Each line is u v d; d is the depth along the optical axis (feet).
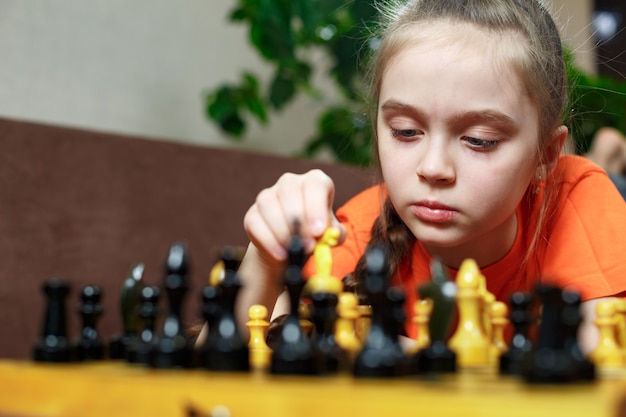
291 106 15.21
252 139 14.61
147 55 13.03
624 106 11.06
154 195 8.36
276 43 12.97
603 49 17.28
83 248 7.75
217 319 2.43
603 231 4.73
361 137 12.89
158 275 8.37
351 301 3.05
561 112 5.00
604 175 5.17
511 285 4.99
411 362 2.27
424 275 4.92
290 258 2.55
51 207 7.51
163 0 13.26
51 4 11.81
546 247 4.90
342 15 13.06
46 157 7.48
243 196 9.14
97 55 12.35
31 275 7.34
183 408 2.08
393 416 1.86
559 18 5.67
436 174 3.97
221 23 14.12
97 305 3.02
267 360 2.86
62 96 11.91
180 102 13.44
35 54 11.62
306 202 3.53
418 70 4.08
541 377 2.03
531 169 4.38
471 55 4.10
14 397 2.39
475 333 2.74
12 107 11.34
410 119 4.09
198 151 8.75
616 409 1.86
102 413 2.20
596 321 2.96
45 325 2.68
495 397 1.85
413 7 4.67
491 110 4.04
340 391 1.95
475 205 4.05
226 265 2.48
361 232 5.22
